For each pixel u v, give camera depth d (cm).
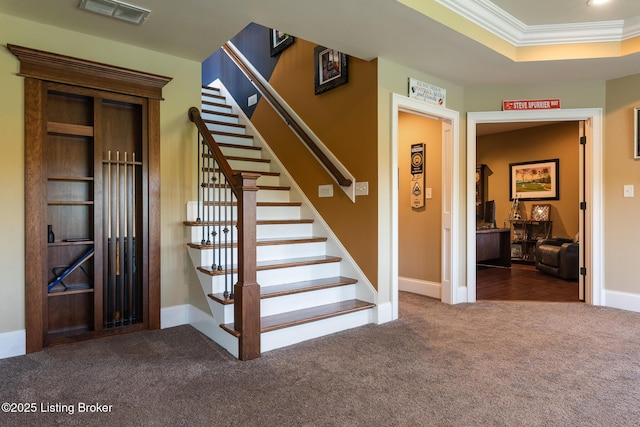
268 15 253
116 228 307
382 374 229
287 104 437
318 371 233
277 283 320
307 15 252
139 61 309
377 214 327
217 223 331
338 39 289
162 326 319
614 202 383
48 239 280
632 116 371
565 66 347
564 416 183
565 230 638
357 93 345
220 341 276
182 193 332
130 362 246
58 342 276
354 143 348
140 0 236
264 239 361
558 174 645
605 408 190
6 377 224
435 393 205
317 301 321
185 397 201
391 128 334
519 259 693
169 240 324
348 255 354
